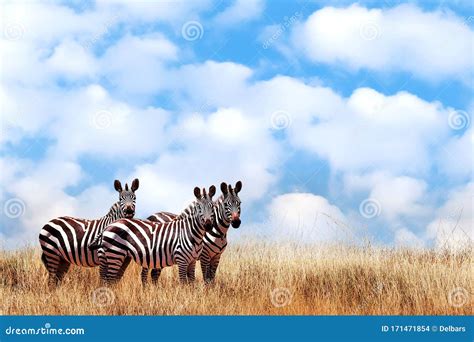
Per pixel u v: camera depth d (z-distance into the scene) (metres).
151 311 7.75
